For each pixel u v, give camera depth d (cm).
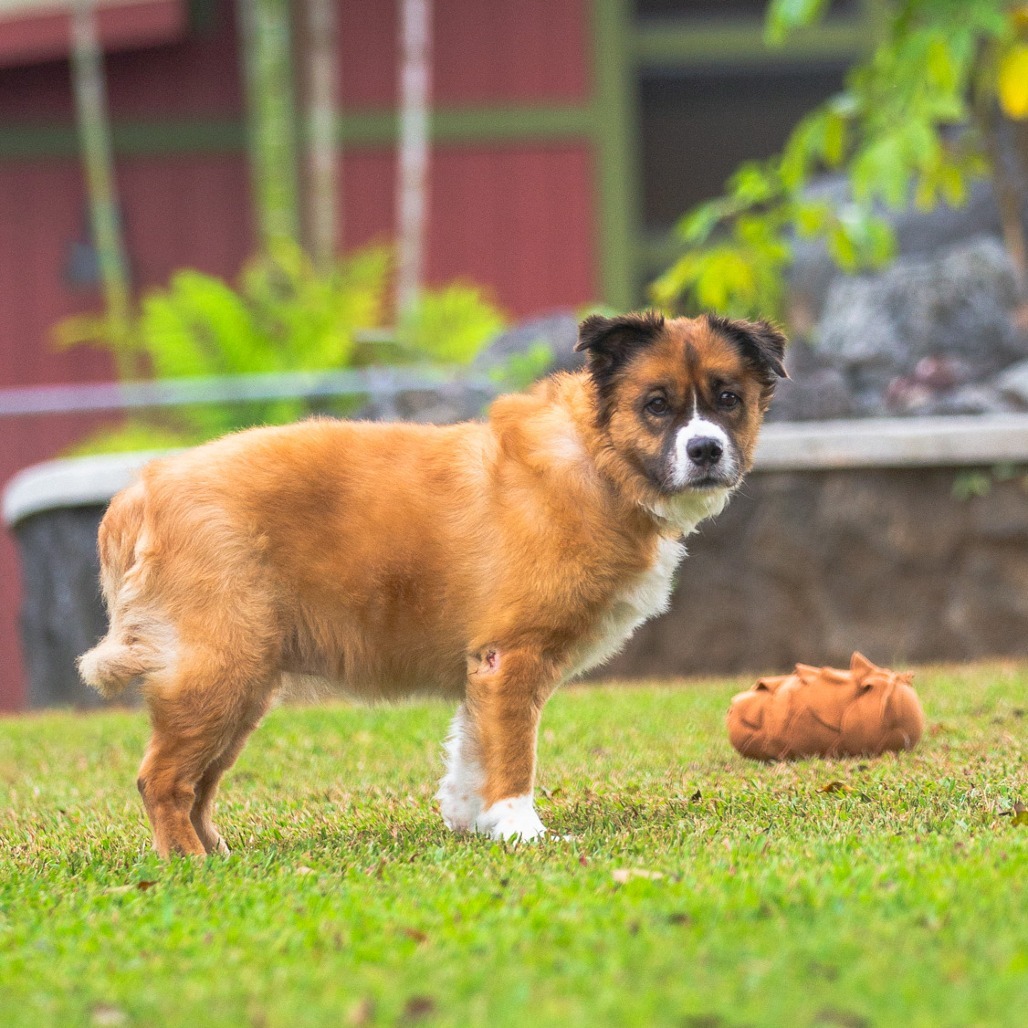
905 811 668
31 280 2252
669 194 2416
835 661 1377
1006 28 1387
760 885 514
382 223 2278
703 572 1389
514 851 614
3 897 565
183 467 671
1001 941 440
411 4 2072
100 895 562
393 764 909
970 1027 380
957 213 1822
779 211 1509
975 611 1363
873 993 402
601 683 1335
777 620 1384
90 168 2147
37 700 1554
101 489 1462
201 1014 407
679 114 2402
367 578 673
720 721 1010
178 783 655
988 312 1627
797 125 2405
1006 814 639
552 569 666
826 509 1377
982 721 924
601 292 2298
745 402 708
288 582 669
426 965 439
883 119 1447
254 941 478
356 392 1598
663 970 425
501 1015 393
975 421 1384
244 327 1886
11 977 454
